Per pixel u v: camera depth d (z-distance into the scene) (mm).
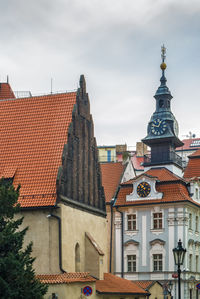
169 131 90000
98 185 63031
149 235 78000
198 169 88438
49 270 51281
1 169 54938
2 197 42969
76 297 49500
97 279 56594
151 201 78000
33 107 58531
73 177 55812
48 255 51438
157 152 90062
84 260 57125
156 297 69188
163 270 76312
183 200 76062
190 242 77500
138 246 78500
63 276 49625
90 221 59406
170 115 91438
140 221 78875
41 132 56406
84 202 58438
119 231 79938
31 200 52250
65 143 54938
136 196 79625
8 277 39656
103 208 63625
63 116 56812
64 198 53094
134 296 58875
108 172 85812
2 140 57156
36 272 51438
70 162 55594
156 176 80125
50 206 51469
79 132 58344
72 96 58000
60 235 51562
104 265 62312
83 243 57156
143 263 77750
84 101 60125
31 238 51969
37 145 55625
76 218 55688
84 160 59250
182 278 74938
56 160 53969
